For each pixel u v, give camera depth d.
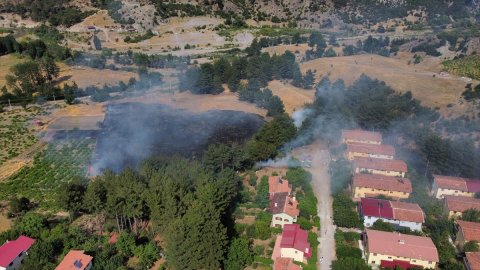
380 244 96.62
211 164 127.94
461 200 114.62
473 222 106.50
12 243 96.38
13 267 92.25
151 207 99.50
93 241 100.31
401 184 120.62
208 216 93.56
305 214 111.12
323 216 114.38
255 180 126.88
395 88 183.12
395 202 113.06
